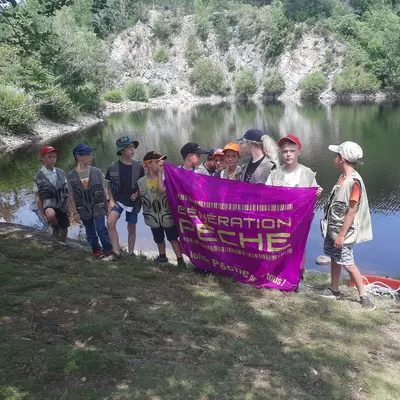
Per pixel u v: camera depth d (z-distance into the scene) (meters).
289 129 36.84
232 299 4.74
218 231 5.35
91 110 50.38
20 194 18.05
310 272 8.14
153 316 4.09
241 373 3.35
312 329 4.25
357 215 4.75
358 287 4.92
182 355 3.49
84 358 3.25
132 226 6.62
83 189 5.91
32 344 3.45
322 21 76.44
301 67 77.50
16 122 32.44
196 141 33.19
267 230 5.12
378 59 66.12
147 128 41.62
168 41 85.31
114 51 82.94
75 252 6.10
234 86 80.94
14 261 5.65
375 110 48.38
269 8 83.06
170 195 5.56
